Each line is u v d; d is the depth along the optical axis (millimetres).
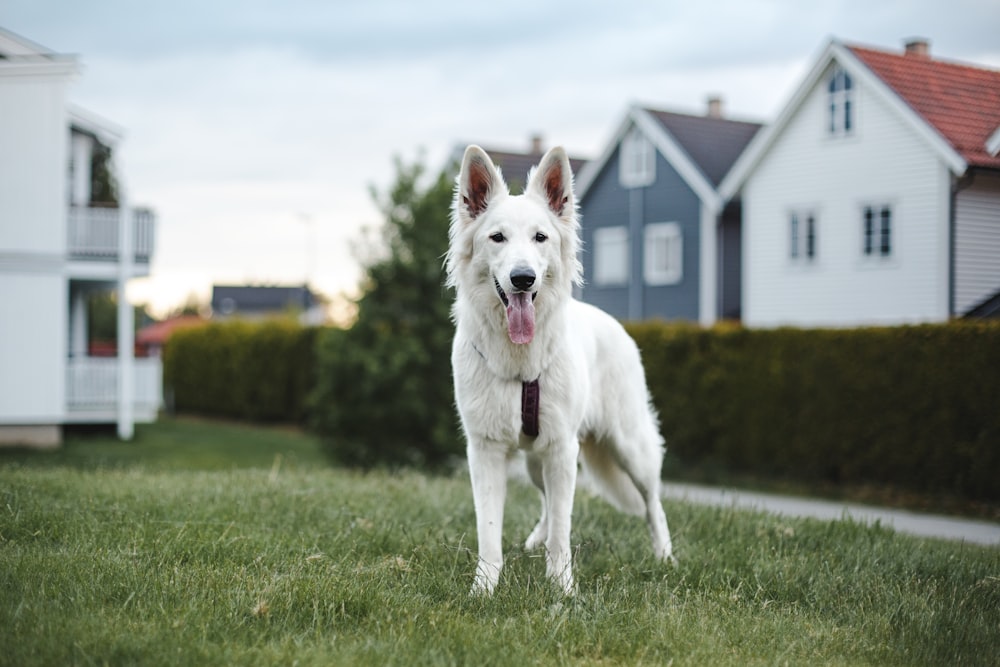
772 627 5023
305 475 10414
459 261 5809
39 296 21844
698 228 29734
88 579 4988
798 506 13078
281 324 29734
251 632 4449
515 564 5820
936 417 13922
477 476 5668
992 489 13297
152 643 4160
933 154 22219
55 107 21797
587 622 4824
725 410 17125
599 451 6855
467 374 5637
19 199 21609
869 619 5242
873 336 14773
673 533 7512
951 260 21969
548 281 5684
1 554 5395
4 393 21594
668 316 30797
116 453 20344
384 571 5477
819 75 24672
